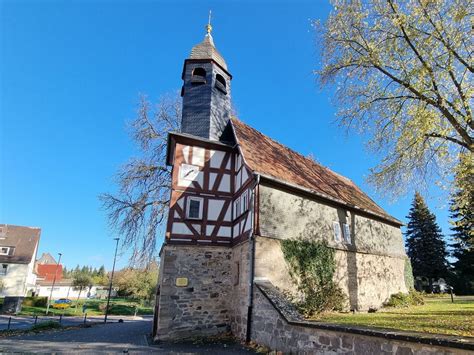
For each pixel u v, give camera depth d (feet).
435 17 34.58
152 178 60.18
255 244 37.52
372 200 74.43
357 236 53.98
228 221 45.52
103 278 209.97
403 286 62.64
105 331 50.93
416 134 37.04
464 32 33.19
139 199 57.47
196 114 50.49
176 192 43.78
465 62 33.91
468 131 35.01
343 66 41.78
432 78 34.68
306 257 42.65
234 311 40.11
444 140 37.01
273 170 44.50
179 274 40.34
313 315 39.63
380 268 56.95
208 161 47.06
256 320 34.04
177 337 38.04
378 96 40.37
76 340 40.29
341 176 77.00
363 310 49.34
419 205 124.06
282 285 38.70
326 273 44.70
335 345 23.06
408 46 36.76
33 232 146.61
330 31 41.27
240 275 39.78
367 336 20.84
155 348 33.42
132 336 44.14
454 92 35.27
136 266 54.54
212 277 41.98
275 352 29.19
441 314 39.09
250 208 39.70
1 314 92.84
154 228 56.75
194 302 39.99
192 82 52.54
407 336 18.25
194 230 43.04
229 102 55.42
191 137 46.21
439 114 36.37
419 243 119.96
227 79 56.75
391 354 19.16
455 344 16.03
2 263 128.57
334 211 50.90
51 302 122.93
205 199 45.16
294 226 42.86
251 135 52.95
